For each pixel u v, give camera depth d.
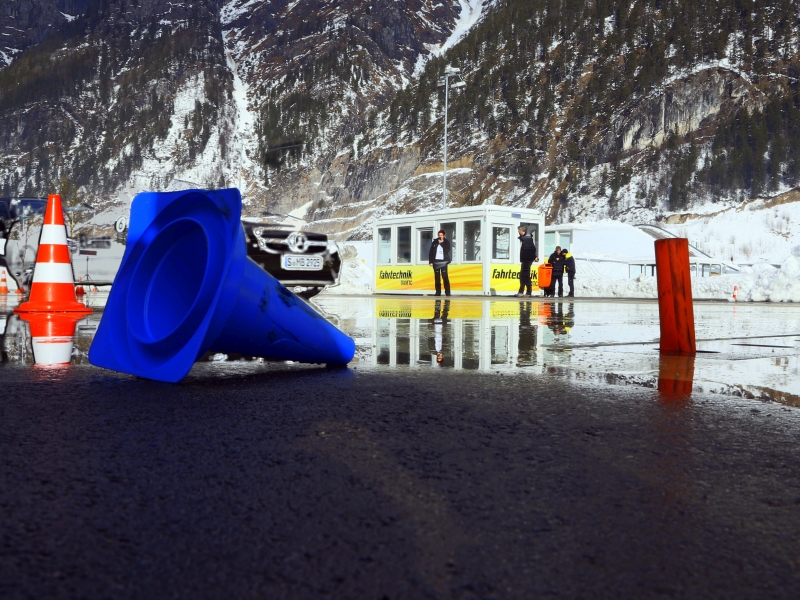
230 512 1.70
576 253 56.38
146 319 3.77
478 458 2.20
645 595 1.31
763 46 175.62
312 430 2.56
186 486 1.90
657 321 8.63
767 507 1.79
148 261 3.88
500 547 1.51
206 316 3.40
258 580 1.34
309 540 1.53
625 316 9.78
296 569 1.39
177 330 3.57
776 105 153.12
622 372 4.05
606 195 142.12
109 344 3.90
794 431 2.61
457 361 4.52
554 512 1.73
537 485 1.93
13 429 2.56
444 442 2.39
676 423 2.72
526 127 163.62
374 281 25.61
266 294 3.84
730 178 134.50
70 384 3.53
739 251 96.50
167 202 3.94
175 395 3.25
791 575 1.40
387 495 1.84
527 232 21.31
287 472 2.04
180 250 3.85
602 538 1.57
